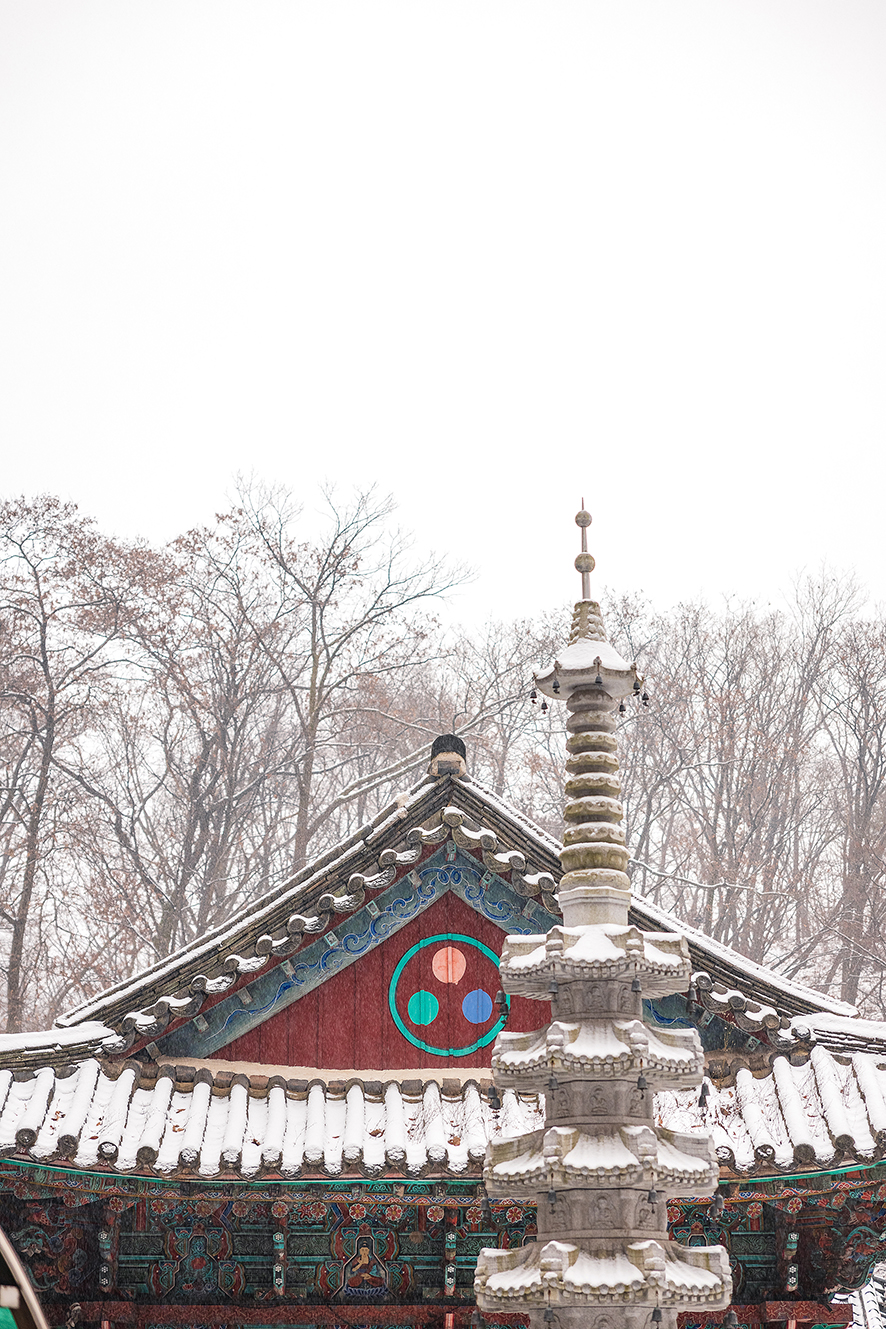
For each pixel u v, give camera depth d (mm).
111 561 40156
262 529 41250
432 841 11188
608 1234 7250
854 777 42750
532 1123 10148
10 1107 9648
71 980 34906
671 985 7754
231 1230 11000
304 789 36250
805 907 39250
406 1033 11070
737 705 42375
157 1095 10195
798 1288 10891
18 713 40375
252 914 11953
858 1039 10430
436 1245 11000
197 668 41312
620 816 8250
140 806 39531
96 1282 10711
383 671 41594
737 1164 9570
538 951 7805
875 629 44250
